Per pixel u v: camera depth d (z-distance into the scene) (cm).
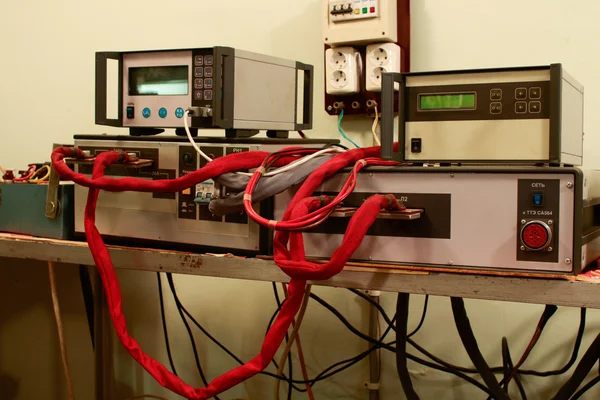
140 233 122
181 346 187
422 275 94
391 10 146
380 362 163
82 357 198
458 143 97
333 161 98
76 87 196
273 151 113
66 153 119
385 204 90
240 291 178
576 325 143
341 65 151
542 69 92
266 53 171
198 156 115
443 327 156
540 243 87
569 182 86
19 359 208
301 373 172
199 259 108
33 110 203
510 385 151
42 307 204
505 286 89
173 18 183
